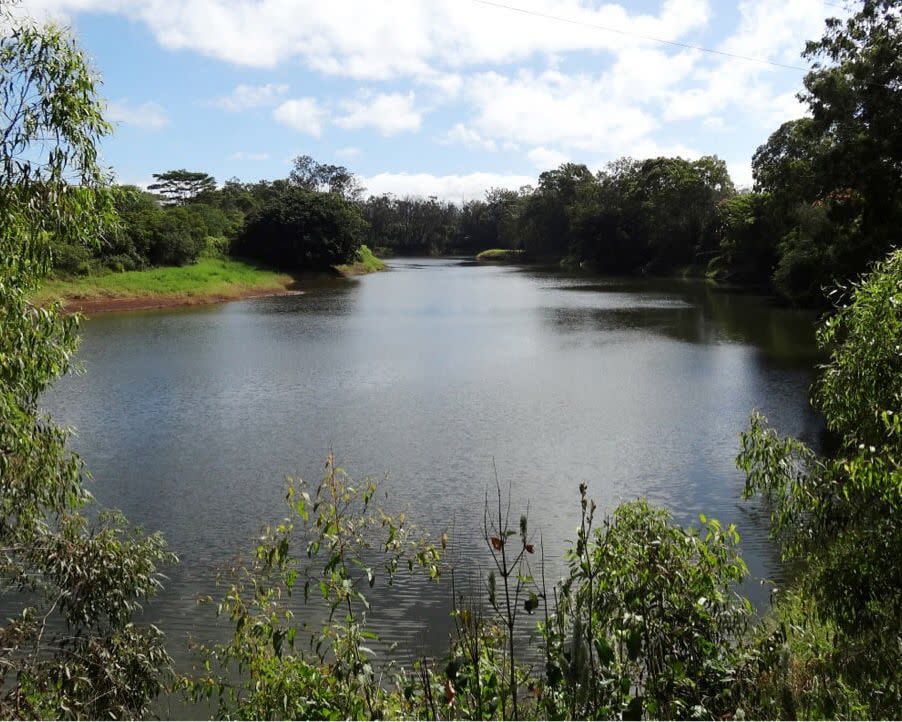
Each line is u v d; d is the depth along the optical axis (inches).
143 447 716.0
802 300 1866.4
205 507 554.9
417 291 2696.9
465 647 193.9
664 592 205.0
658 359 1199.6
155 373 1103.0
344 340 1457.9
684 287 2738.7
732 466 646.5
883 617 226.8
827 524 252.8
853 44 1080.8
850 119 1088.2
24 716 219.1
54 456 275.6
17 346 256.8
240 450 704.4
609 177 4303.6
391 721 188.1
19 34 255.3
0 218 248.7
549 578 425.4
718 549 224.2
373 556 456.1
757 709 192.9
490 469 646.5
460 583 421.4
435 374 1095.6
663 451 695.7
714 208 3479.3
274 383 1029.8
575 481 614.2
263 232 3186.5
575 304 2165.4
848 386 254.2
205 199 4904.0
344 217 3319.4
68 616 274.4
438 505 557.3
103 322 1758.1
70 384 1020.5
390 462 667.4
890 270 259.8
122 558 277.1
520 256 5413.4
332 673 202.4
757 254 2600.9
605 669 178.5
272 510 547.2
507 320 1788.9
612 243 3934.5
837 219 1125.1
